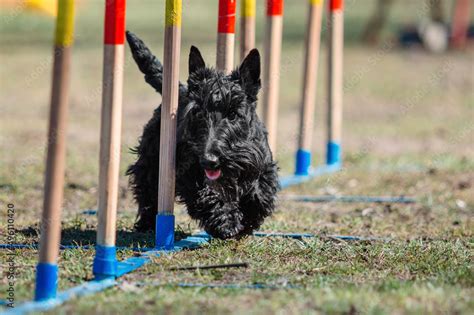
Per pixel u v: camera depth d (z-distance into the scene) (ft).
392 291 27.14
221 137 33.81
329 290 27.27
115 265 30.27
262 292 27.73
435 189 55.06
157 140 38.22
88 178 57.36
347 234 40.65
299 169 59.00
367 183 57.36
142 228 40.06
